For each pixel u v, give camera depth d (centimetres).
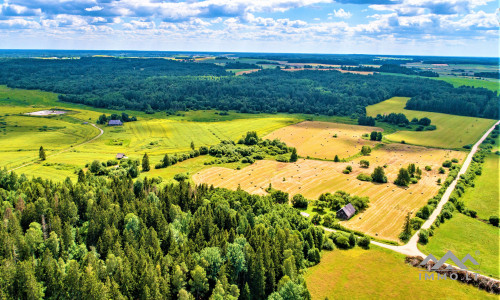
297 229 12800
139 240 10519
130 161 19738
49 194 12950
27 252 9656
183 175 18450
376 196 16638
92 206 12000
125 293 8556
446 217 14588
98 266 9081
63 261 9494
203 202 13462
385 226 13775
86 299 8138
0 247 9288
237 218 12150
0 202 12131
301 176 19250
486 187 18438
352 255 11806
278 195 15875
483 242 12706
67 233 10362
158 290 8344
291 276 9606
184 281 9069
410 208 15338
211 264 9581
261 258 9456
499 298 9719
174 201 13438
